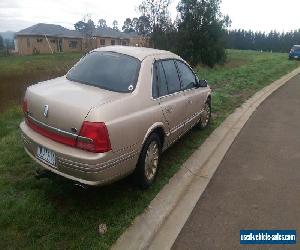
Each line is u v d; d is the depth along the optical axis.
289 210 4.52
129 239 3.72
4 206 4.14
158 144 4.98
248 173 5.68
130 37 72.56
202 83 6.73
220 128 8.22
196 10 31.84
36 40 60.03
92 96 4.07
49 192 4.51
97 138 3.71
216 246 3.76
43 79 14.98
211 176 5.52
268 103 11.89
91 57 5.14
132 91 4.40
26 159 5.56
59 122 3.93
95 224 3.90
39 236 3.66
